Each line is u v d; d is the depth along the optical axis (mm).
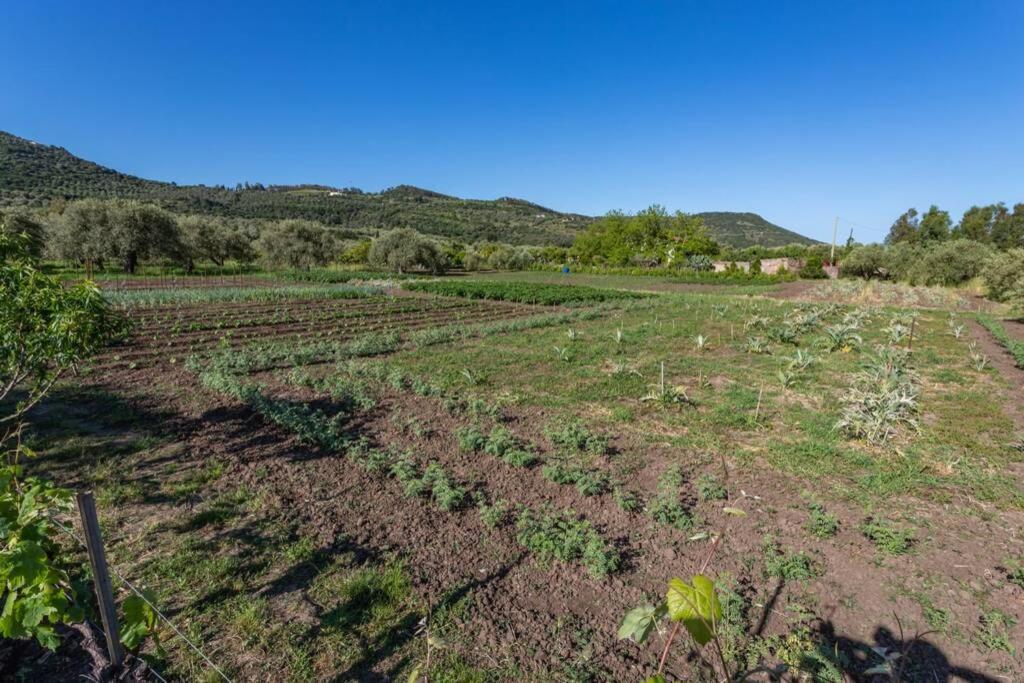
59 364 5422
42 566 2635
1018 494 5551
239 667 3238
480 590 4035
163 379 9867
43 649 3312
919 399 9109
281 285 31188
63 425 7211
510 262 62156
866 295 27484
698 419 7957
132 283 29281
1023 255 21266
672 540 4742
